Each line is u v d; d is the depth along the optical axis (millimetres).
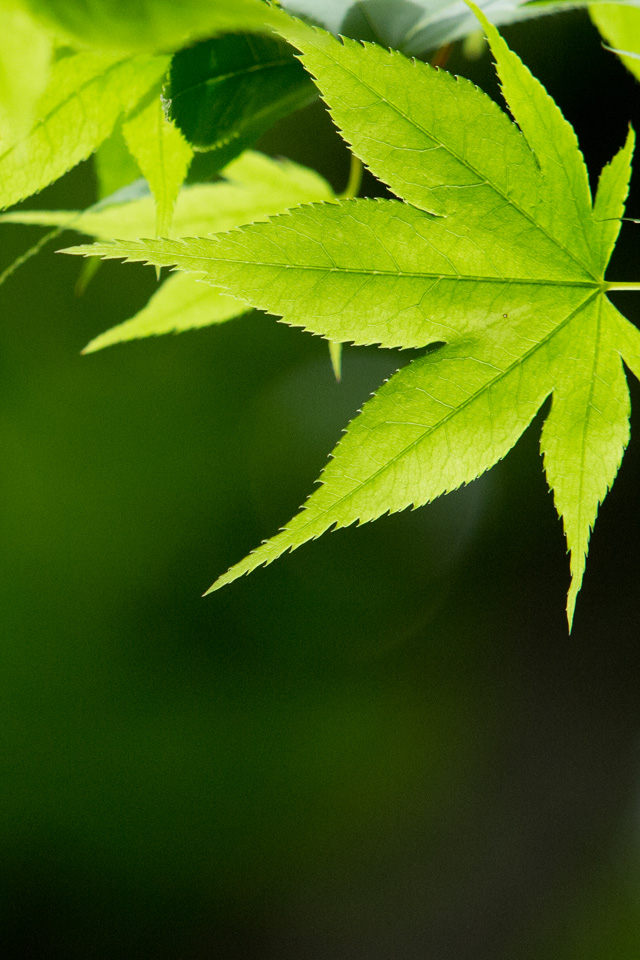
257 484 4434
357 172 800
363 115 518
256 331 4559
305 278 513
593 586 4215
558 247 571
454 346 564
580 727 4121
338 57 505
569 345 586
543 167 555
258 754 4332
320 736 4461
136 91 509
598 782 3914
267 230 500
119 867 3973
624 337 591
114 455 4598
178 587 4738
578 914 3436
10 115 214
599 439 595
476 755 4234
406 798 4152
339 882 3896
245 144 608
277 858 4031
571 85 2240
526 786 4047
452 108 529
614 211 576
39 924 3752
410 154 528
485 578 4492
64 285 4328
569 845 3730
